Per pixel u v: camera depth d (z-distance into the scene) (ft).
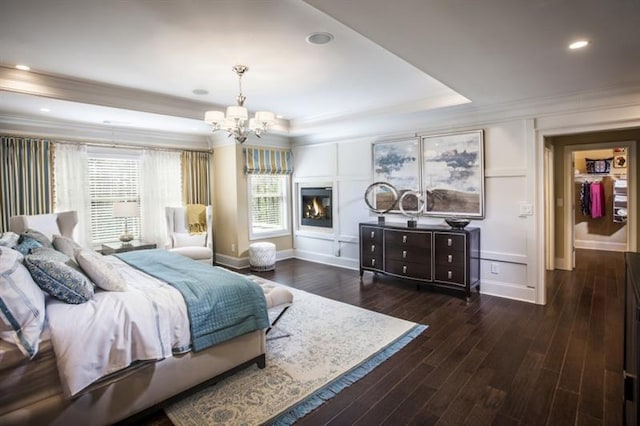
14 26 8.14
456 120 15.58
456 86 11.62
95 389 6.43
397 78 12.27
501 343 10.41
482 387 8.18
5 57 10.11
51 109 13.57
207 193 21.49
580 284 16.48
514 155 14.17
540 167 13.65
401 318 12.43
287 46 9.43
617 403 7.48
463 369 8.98
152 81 12.39
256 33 8.63
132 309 6.92
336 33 8.66
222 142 20.77
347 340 10.67
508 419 7.06
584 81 11.14
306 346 10.28
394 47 8.24
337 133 20.04
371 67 11.12
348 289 16.02
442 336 10.93
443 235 14.78
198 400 7.73
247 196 20.79
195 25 8.18
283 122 19.80
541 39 7.88
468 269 14.17
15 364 5.86
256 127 12.08
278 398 7.80
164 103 14.62
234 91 13.70
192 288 8.19
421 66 9.61
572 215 19.17
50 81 11.78
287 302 10.50
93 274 7.66
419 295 15.06
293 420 7.10
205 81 12.42
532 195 13.80
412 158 17.03
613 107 12.03
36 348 5.93
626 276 5.96
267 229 22.24
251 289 8.77
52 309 6.62
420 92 14.07
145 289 8.07
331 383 8.41
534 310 13.11
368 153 18.84
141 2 7.13
